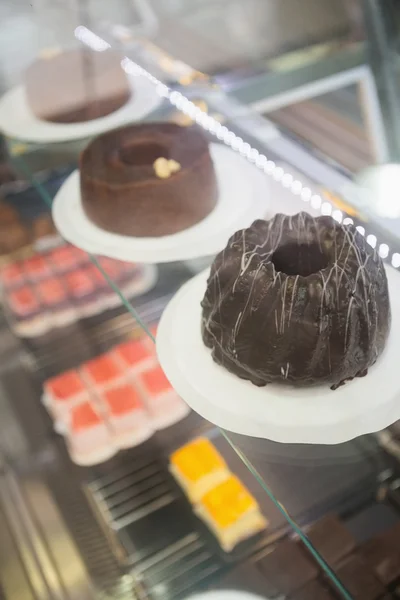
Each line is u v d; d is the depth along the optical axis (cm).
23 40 146
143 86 136
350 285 85
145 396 134
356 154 116
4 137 134
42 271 155
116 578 125
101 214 115
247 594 116
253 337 86
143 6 154
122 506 132
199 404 88
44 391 149
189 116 128
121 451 137
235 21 145
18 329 155
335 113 125
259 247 90
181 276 106
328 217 92
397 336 92
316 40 136
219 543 123
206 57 142
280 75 131
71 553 128
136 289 107
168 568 123
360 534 89
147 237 114
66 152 130
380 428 85
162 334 98
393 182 109
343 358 85
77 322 152
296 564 112
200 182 112
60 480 137
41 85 132
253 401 88
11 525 132
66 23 152
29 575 125
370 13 129
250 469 87
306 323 84
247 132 124
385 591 87
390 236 100
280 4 143
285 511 87
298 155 118
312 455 85
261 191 113
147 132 121
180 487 131
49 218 134
